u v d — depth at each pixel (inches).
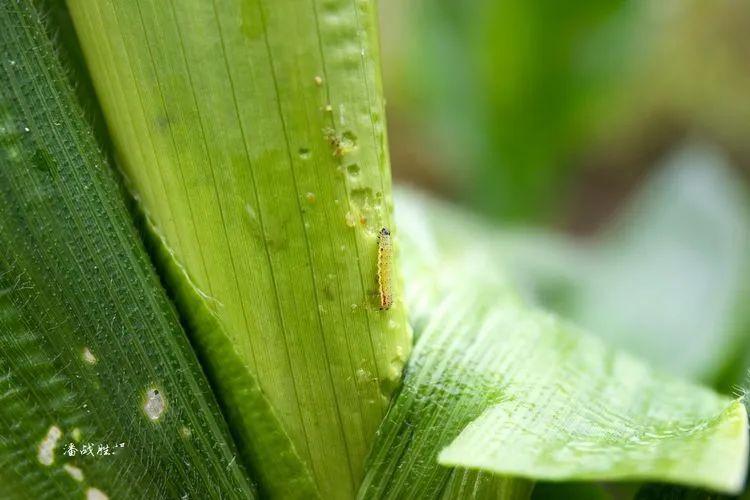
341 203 5.3
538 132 11.8
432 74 11.9
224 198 5.3
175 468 5.7
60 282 5.5
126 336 5.5
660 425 5.6
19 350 5.4
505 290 6.9
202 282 5.5
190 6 5.1
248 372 5.5
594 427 5.5
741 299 9.1
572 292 10.5
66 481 5.6
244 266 5.4
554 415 5.5
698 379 8.4
